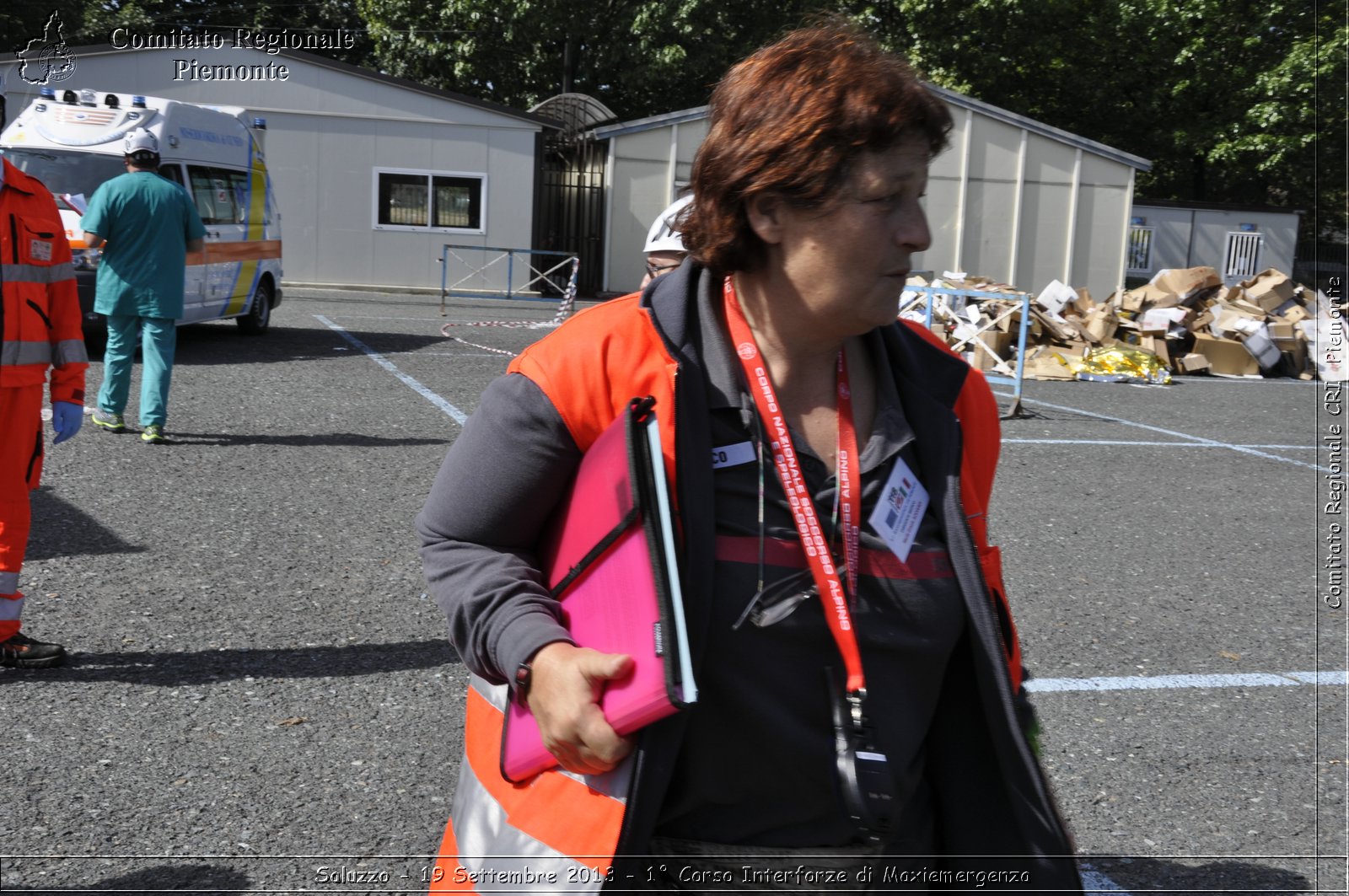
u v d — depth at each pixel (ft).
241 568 17.15
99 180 37.78
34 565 16.72
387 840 9.94
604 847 4.36
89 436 25.48
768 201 4.60
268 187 46.78
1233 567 20.34
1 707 12.07
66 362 13.46
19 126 38.58
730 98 4.71
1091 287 78.48
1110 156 76.74
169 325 25.22
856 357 5.09
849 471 4.85
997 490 25.57
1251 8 98.27
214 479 22.36
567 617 4.59
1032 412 37.76
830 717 4.71
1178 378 50.96
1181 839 10.63
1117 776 11.85
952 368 5.34
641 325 4.70
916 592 4.85
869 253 4.57
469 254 74.13
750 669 4.64
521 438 4.65
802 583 4.66
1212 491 26.84
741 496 4.69
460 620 4.65
